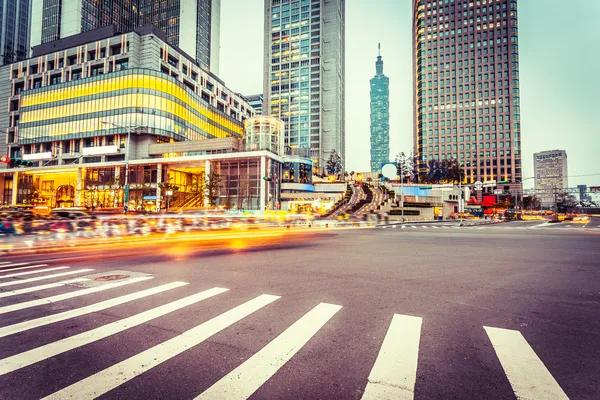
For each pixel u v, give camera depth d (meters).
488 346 3.59
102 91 65.94
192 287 6.34
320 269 8.38
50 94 70.69
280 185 63.59
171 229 24.06
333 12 140.12
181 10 119.81
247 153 55.53
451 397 2.56
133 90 63.66
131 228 22.72
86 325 4.23
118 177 58.81
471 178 122.19
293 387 2.74
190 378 2.90
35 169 67.06
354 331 4.05
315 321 4.41
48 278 7.14
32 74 76.62
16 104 78.12
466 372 2.99
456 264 9.32
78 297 5.57
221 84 92.81
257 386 2.76
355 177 118.69
